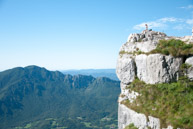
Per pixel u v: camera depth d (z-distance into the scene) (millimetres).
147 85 29000
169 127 22688
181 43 27703
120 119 32531
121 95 33500
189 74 26500
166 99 25828
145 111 26406
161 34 35531
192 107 23375
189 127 21344
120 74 33938
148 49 29500
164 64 27312
